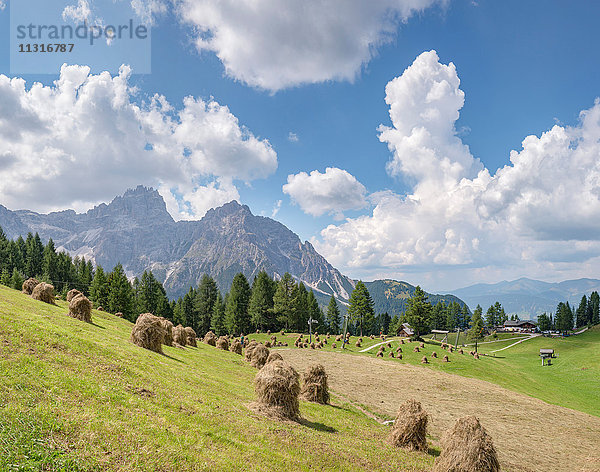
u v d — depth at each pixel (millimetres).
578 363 81312
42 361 12984
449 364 64250
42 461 8281
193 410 13773
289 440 13953
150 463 9430
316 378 24938
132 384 14156
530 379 66875
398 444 18219
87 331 21031
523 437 25062
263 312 118500
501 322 190000
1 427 8758
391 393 34844
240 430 13391
